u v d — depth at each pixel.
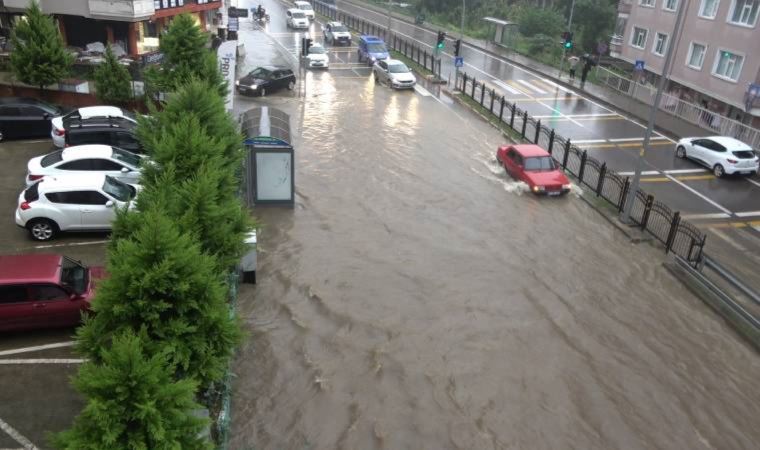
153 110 16.22
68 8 31.61
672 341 13.95
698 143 25.58
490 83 38.91
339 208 19.52
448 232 18.39
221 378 9.96
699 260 16.83
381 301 14.59
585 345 13.55
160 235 8.52
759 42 29.48
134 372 6.85
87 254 14.61
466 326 13.90
